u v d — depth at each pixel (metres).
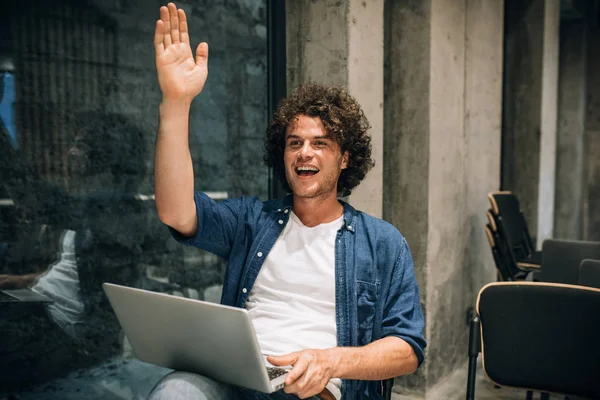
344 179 1.56
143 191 1.97
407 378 2.78
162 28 1.19
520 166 4.61
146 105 1.96
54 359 1.78
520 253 3.47
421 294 2.74
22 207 1.67
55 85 1.71
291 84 2.34
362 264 1.39
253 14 2.29
